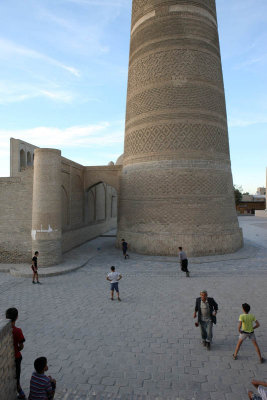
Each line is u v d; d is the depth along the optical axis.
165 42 13.31
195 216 12.52
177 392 3.79
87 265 11.26
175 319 6.12
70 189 14.83
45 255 10.77
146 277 9.49
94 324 5.91
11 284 8.88
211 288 8.26
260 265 10.84
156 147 13.16
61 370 4.30
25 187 11.61
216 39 14.26
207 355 4.69
